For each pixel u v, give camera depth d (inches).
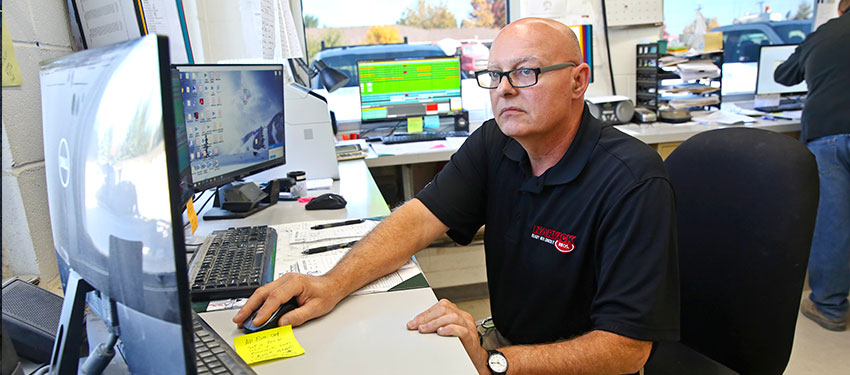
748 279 39.8
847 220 81.4
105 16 58.4
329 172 76.7
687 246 44.8
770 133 40.7
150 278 17.3
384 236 42.8
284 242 48.4
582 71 40.3
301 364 29.0
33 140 46.1
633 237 35.8
